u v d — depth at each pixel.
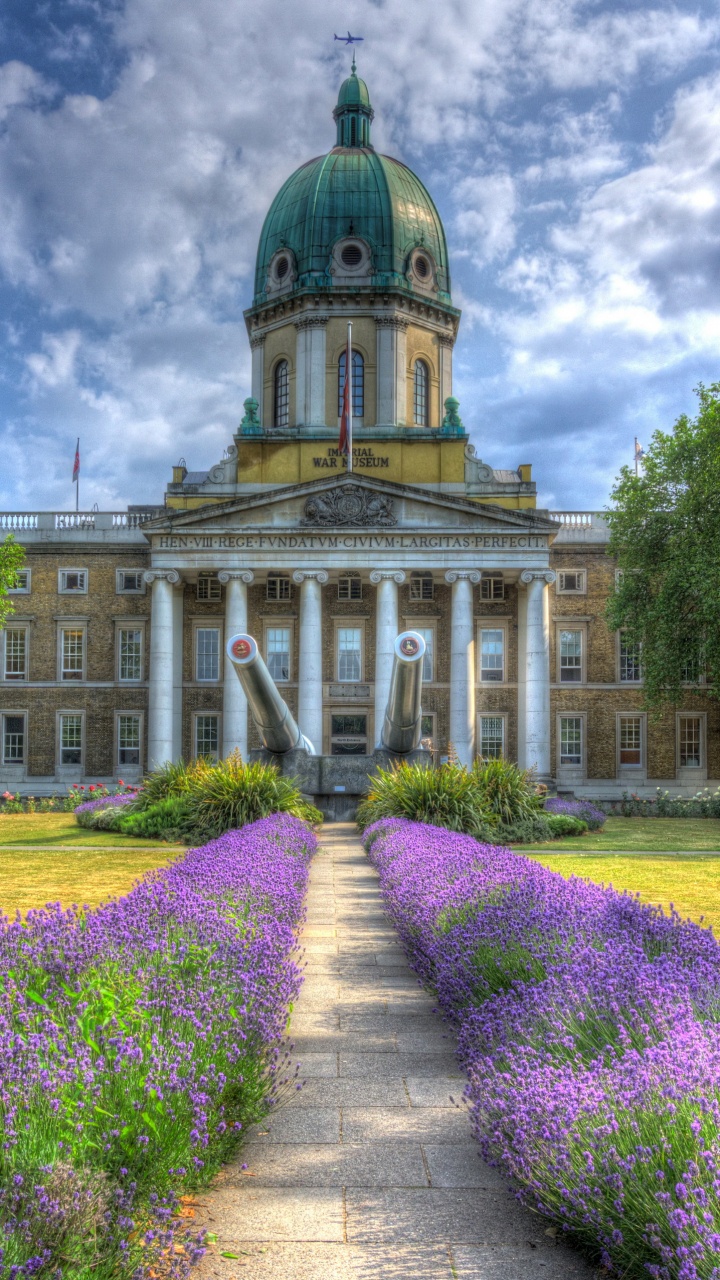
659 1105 5.01
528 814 28.44
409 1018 9.48
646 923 8.96
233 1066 6.26
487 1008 7.79
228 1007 6.71
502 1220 5.52
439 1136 6.70
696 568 40.59
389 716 32.34
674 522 44.19
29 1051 5.23
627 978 6.99
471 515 51.53
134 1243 4.62
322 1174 6.09
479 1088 6.40
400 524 51.53
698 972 7.17
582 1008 6.67
